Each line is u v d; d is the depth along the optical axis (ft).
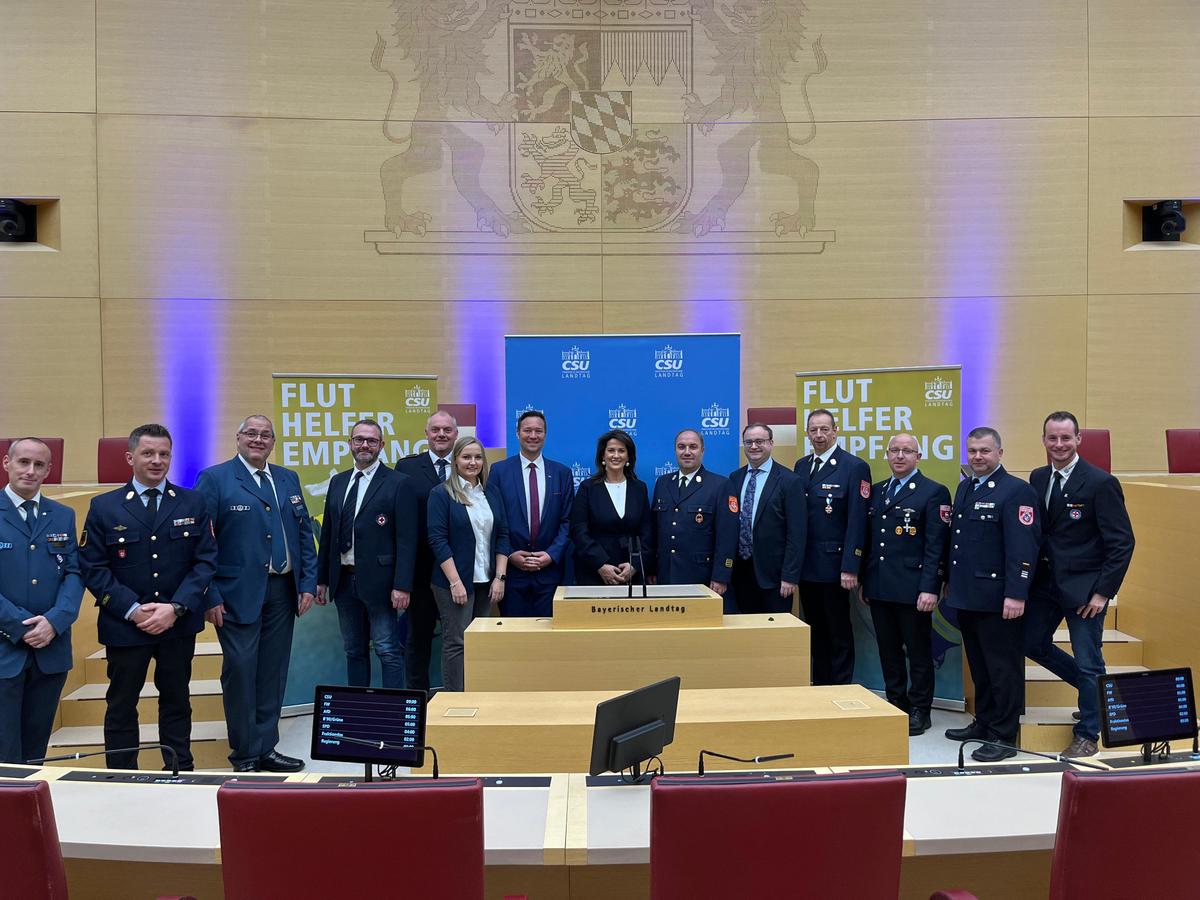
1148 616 17.30
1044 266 25.82
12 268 24.73
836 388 19.04
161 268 25.05
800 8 25.58
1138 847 6.15
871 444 18.65
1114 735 8.00
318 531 18.48
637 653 13.32
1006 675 14.70
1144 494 17.46
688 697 11.19
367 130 25.35
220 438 25.39
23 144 24.59
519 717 10.45
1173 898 6.22
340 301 25.53
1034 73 25.55
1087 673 14.47
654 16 25.58
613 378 19.52
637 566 16.57
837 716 10.31
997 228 25.79
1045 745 15.15
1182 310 25.80
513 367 19.49
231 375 25.36
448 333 25.77
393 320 25.66
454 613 15.74
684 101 25.70
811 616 17.79
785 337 26.08
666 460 19.52
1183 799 6.14
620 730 7.77
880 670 18.26
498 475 16.92
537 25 25.46
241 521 13.98
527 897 7.33
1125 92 25.57
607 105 25.64
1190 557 15.93
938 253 25.85
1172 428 25.89
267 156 25.16
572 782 8.07
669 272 25.95
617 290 25.93
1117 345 25.82
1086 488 14.29
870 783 5.98
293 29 25.07
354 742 7.79
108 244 24.90
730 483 16.88
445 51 25.39
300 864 5.90
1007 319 25.86
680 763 10.12
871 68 25.68
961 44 25.58
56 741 14.67
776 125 25.76
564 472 17.21
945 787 7.89
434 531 15.72
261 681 14.57
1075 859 6.17
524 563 16.33
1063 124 25.58
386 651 15.96
